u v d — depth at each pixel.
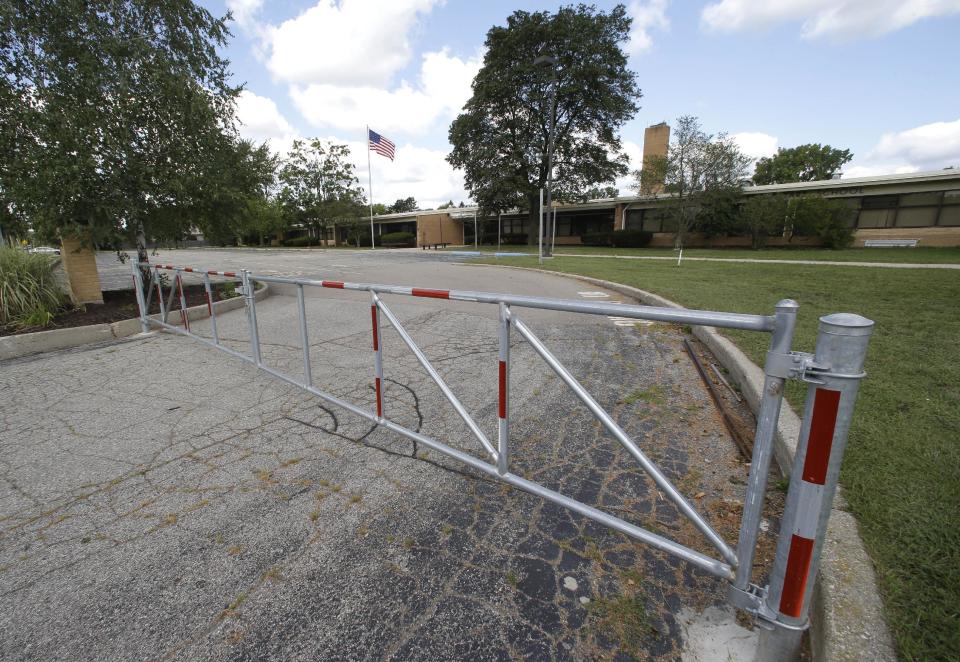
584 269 14.05
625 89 28.56
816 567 1.33
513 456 2.88
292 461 2.88
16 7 6.38
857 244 24.02
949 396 3.06
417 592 1.83
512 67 28.23
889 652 1.31
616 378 4.25
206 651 1.59
